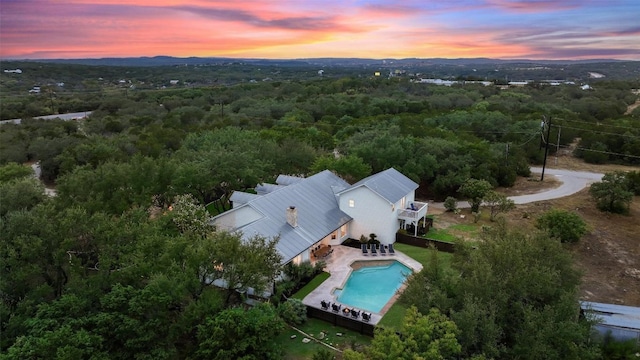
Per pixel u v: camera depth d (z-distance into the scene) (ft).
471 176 176.55
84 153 188.24
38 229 82.64
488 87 440.45
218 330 67.97
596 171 210.18
